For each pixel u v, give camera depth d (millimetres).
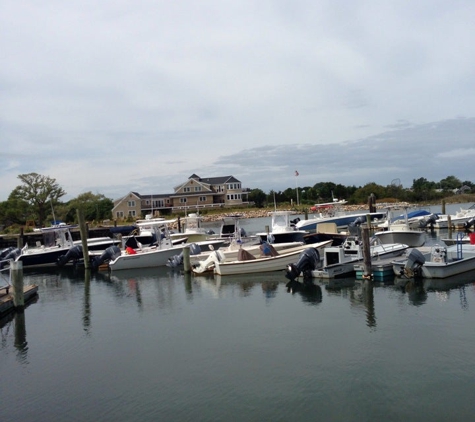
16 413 10406
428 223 42688
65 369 12703
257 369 11852
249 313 16875
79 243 37812
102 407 10461
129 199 88625
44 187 68562
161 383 11430
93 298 21422
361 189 89125
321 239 32781
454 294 17656
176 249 29641
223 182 98938
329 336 13852
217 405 10195
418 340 13094
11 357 13859
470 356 11867
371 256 22891
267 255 25953
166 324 16172
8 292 20297
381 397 10133
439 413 9430
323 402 10062
